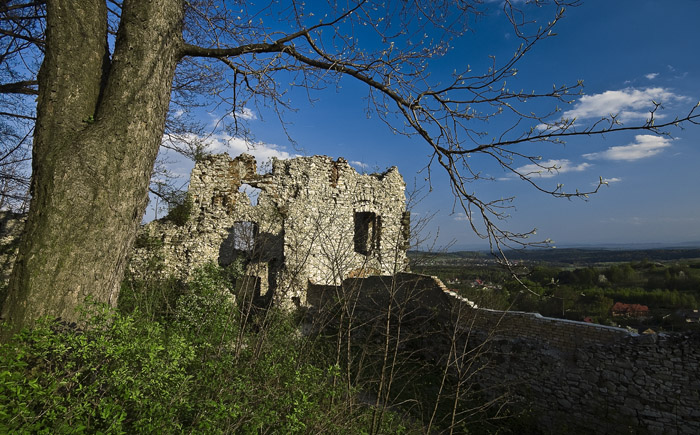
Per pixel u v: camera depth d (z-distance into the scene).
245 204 16.48
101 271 3.71
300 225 16.56
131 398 2.87
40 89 3.98
